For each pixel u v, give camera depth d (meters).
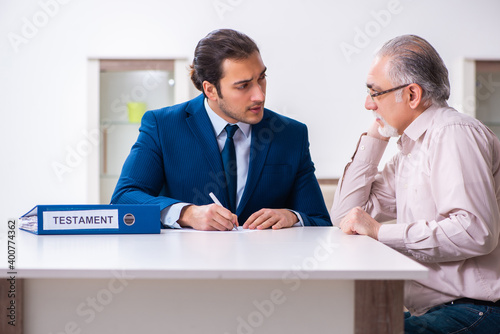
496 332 1.39
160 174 1.92
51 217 1.49
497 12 3.89
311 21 3.91
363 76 3.92
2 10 4.04
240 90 1.74
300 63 3.93
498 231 1.46
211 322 1.03
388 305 1.01
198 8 3.99
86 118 3.80
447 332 1.37
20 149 4.06
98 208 1.51
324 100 3.93
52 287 1.04
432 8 3.90
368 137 1.98
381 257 1.11
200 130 1.91
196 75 1.85
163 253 1.15
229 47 1.72
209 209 1.63
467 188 1.45
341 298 1.03
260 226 1.69
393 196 1.97
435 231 1.44
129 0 4.02
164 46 4.02
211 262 1.03
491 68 3.49
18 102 4.06
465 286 1.50
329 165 3.93
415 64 1.62
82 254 1.14
